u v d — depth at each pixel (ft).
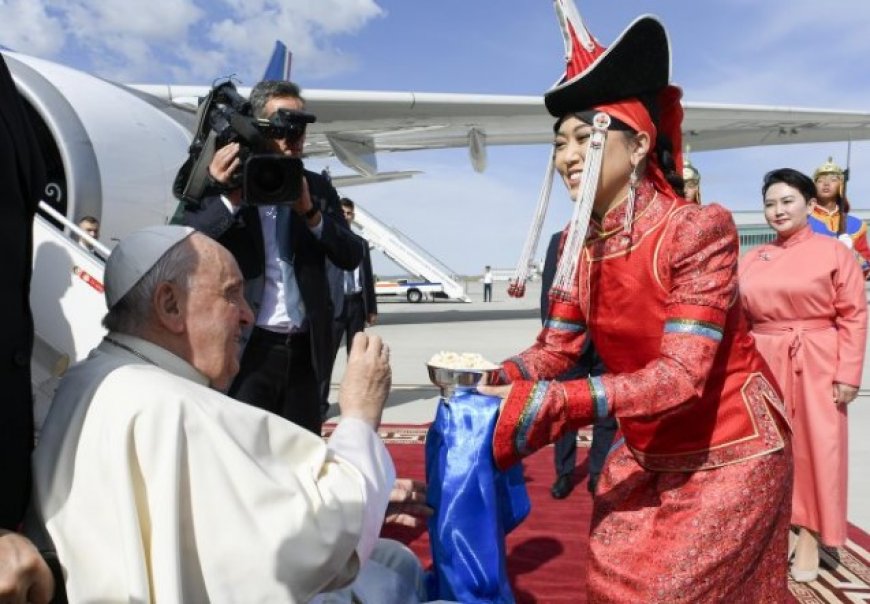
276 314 8.92
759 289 9.87
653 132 5.55
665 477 5.68
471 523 6.37
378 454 5.00
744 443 5.46
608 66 5.24
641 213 5.55
